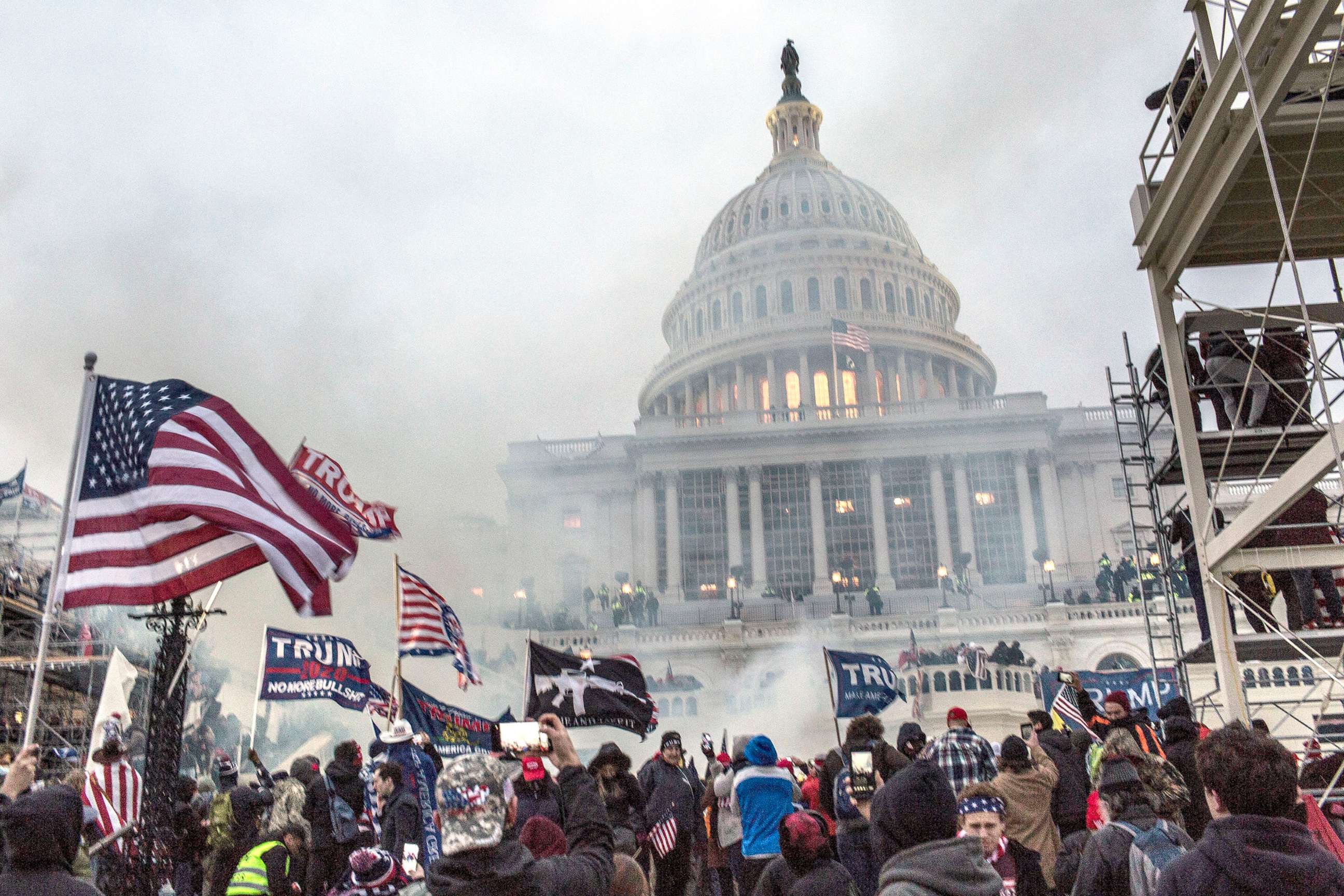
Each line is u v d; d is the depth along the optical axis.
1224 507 17.86
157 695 8.16
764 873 6.04
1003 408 77.38
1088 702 10.98
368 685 14.85
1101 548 74.50
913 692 42.91
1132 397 19.33
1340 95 13.66
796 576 74.81
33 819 4.48
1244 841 3.97
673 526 76.25
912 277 107.44
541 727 5.12
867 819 8.91
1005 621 53.97
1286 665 27.00
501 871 4.28
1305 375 16.27
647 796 10.80
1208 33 13.62
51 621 7.62
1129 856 5.84
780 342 97.06
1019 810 8.27
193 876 12.59
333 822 10.38
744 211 114.19
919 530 74.94
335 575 8.72
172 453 8.29
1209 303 15.53
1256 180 14.60
